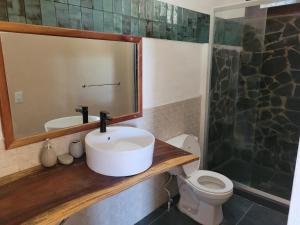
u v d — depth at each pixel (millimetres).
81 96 1370
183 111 2146
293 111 2525
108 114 1409
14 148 1132
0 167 1107
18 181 1104
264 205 2164
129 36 1526
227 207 2141
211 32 2174
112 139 1414
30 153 1200
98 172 1179
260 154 2834
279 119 2635
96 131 1403
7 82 1064
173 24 1848
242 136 2777
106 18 1402
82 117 1397
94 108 1449
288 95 2529
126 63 1562
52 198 979
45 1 1142
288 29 2381
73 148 1322
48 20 1166
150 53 1723
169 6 1781
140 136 1445
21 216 875
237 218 2002
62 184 1081
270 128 2715
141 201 1928
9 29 1032
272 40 2506
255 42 2520
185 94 2145
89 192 1020
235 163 2799
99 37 1373
